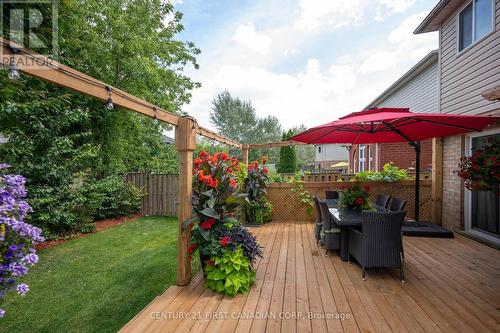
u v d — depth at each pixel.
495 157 3.11
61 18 4.66
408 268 3.53
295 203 6.77
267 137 30.03
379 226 3.13
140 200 8.04
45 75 1.57
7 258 1.67
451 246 4.47
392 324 2.26
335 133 5.16
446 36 5.80
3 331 2.52
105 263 4.15
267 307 2.54
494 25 4.39
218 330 2.18
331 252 4.25
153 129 10.49
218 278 2.81
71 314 2.78
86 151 5.92
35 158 5.23
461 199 5.24
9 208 1.67
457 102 5.38
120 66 8.08
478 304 2.59
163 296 2.77
